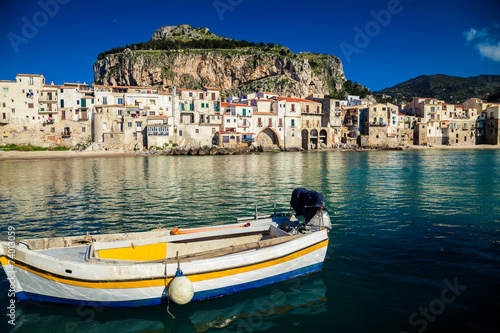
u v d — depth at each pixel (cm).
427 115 11662
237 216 1678
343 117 11225
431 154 7981
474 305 775
